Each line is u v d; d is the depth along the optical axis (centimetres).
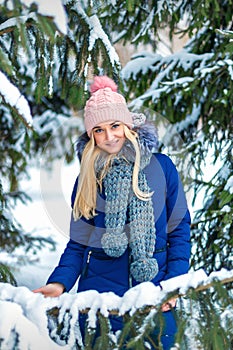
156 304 222
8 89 287
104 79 287
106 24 530
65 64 342
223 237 462
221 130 508
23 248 600
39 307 228
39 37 303
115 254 274
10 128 572
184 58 530
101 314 227
